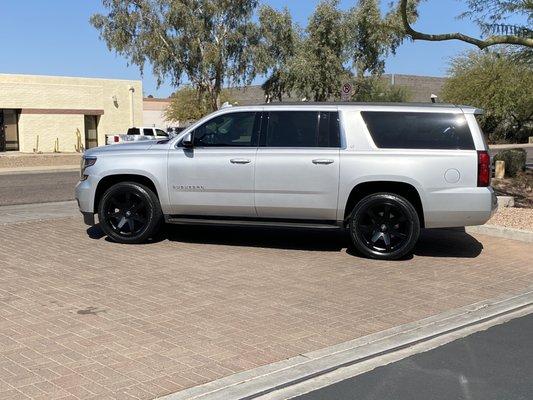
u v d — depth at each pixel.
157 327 5.58
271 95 38.03
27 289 6.69
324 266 7.99
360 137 8.36
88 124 42.69
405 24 11.86
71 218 11.49
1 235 9.72
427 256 8.68
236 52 35.84
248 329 5.59
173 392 4.29
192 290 6.78
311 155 8.37
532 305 6.64
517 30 13.27
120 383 4.40
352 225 8.39
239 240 9.49
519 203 14.34
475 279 7.53
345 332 5.59
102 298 6.41
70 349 5.01
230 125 8.77
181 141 8.88
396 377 4.72
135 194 8.96
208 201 8.73
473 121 8.25
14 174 26.64
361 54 33.94
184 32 34.97
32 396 4.15
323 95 35.16
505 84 46.53
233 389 4.37
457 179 8.12
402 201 8.20
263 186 8.50
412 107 8.41
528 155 36.69
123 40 35.19
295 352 5.09
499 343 5.48
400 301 6.57
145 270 7.60
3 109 38.34
